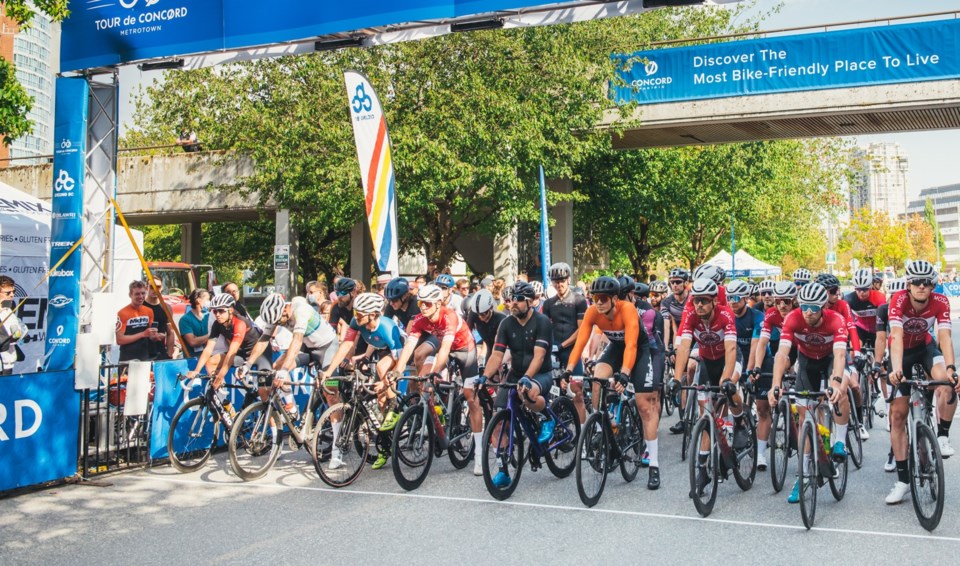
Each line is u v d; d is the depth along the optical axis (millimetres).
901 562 4480
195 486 6426
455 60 17031
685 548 4758
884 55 16844
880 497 5969
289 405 7551
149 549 4801
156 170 23391
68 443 6520
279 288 20281
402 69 17203
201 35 8500
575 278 28219
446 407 6953
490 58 17125
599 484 5910
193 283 14930
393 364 6781
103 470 6918
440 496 6070
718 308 6316
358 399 6531
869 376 8695
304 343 7879
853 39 17078
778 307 6363
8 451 6062
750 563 4477
